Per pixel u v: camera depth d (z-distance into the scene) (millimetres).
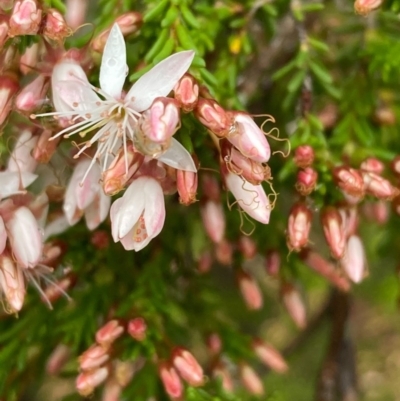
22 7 125
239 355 154
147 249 152
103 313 149
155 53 135
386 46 149
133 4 144
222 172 130
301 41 150
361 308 280
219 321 155
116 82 128
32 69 131
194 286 156
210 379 153
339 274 153
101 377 140
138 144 124
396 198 144
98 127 130
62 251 147
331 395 178
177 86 125
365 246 181
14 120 140
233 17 151
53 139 133
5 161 143
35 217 137
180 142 127
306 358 255
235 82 151
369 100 152
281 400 154
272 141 153
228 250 150
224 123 124
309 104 148
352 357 185
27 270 143
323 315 205
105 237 149
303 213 139
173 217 154
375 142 153
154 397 144
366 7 136
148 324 143
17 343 150
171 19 136
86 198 136
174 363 141
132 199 127
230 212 150
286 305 157
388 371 297
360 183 137
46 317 150
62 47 132
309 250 153
